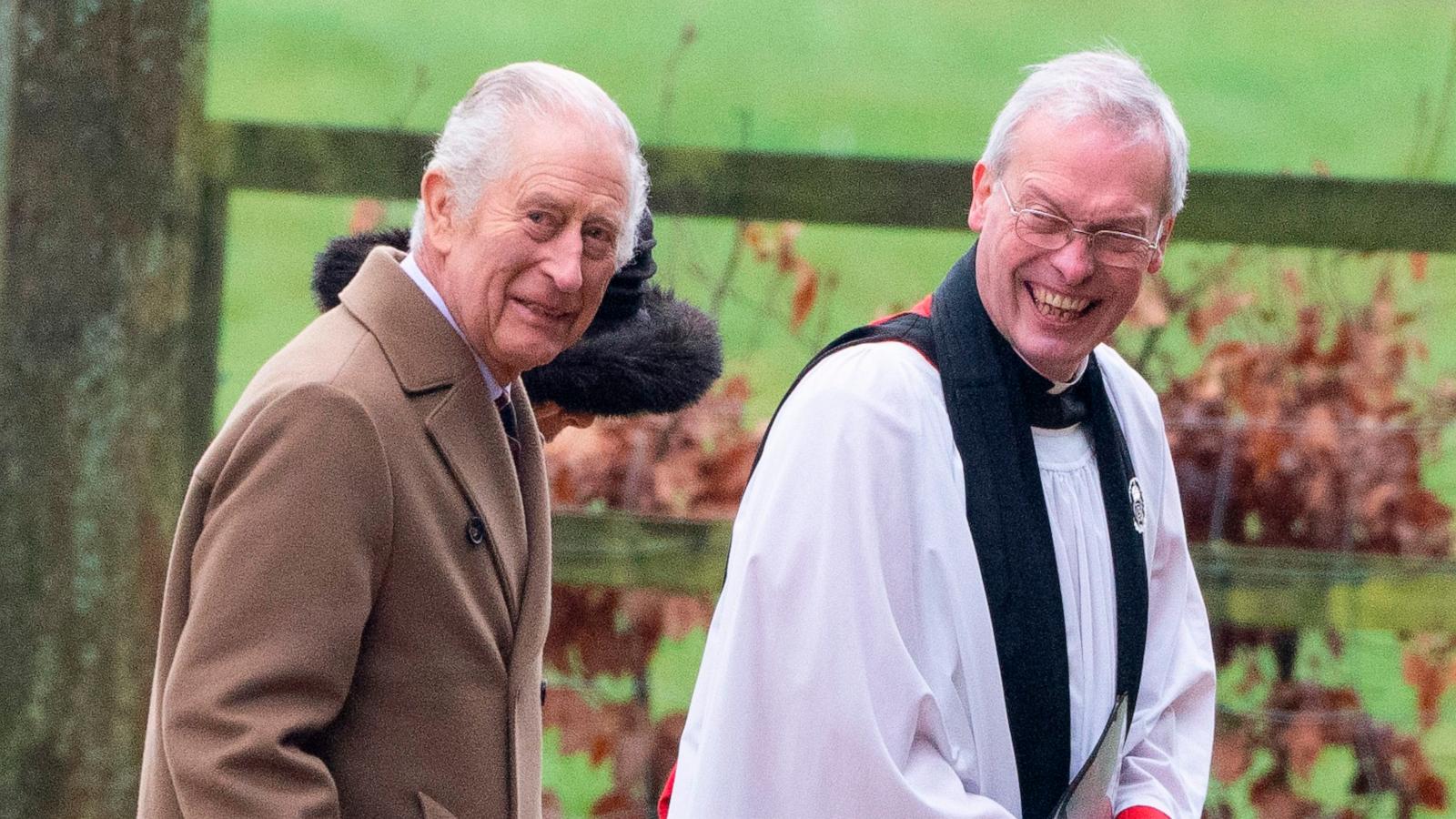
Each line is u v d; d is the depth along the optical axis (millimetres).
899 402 9109
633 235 8883
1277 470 16156
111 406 14789
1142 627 9602
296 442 7965
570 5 41281
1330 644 16453
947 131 40281
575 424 10414
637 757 15898
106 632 14836
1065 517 9414
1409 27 40000
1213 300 16453
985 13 42000
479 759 8492
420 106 40688
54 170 14656
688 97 40562
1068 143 8789
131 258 14742
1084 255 8781
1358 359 16391
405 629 8289
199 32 14859
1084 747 9320
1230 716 16391
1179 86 39875
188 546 8234
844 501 8930
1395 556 16062
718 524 15555
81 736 14867
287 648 7816
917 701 8789
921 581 9000
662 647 16125
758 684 8977
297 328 30672
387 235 10234
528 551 9078
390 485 8148
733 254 17453
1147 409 10328
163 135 14766
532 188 8359
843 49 41375
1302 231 15844
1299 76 39531
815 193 15742
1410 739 16469
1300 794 16406
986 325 9305
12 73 14617
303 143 15188
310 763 7863
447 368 8523
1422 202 15750
